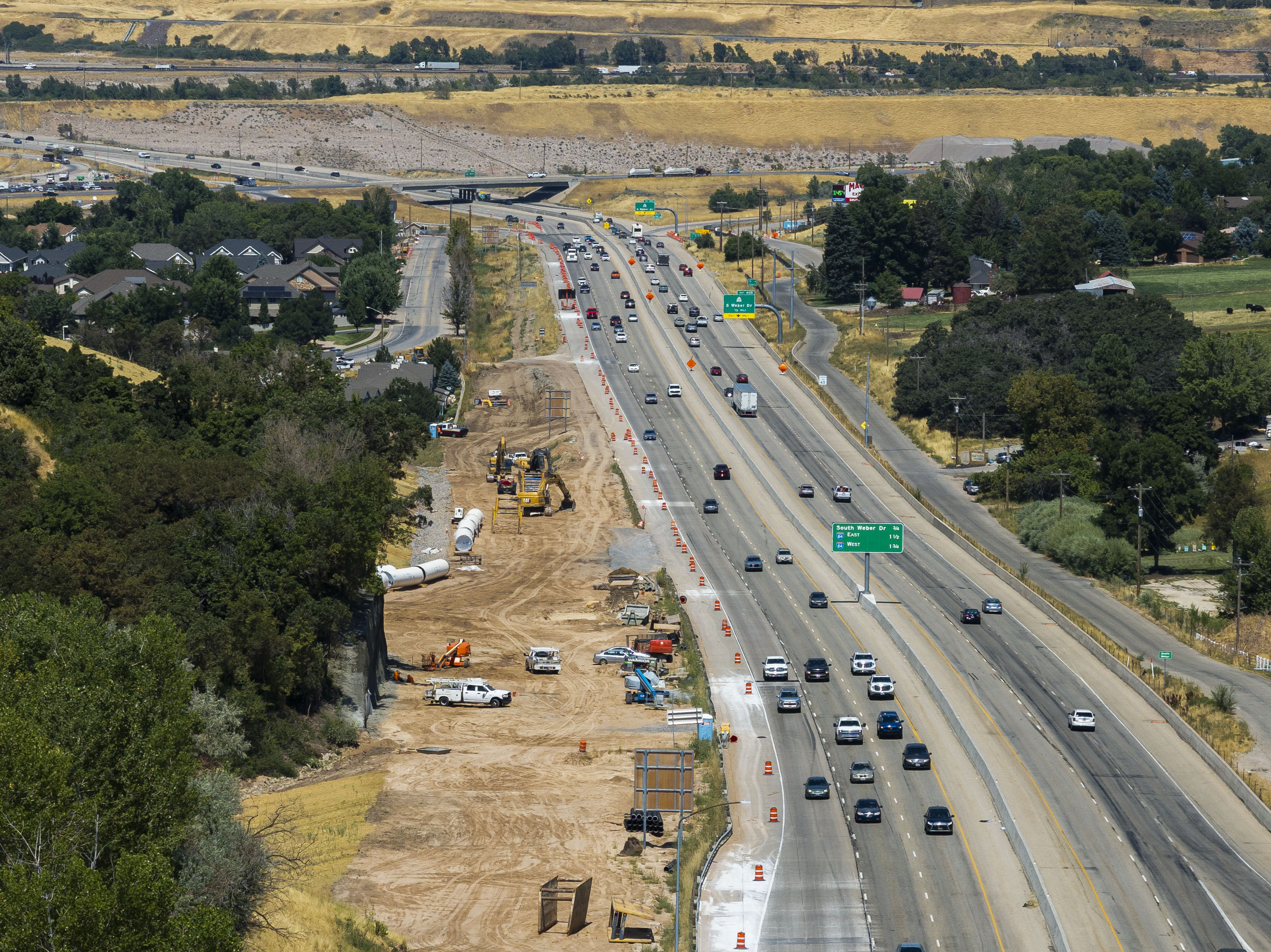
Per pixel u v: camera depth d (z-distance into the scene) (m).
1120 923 73.38
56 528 93.06
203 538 96.62
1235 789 90.31
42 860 48.16
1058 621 124.19
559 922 71.81
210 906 54.22
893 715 99.81
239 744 87.56
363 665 101.88
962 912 74.44
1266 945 71.38
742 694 107.50
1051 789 90.25
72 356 132.00
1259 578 125.62
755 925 72.69
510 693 105.75
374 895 73.75
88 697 56.00
